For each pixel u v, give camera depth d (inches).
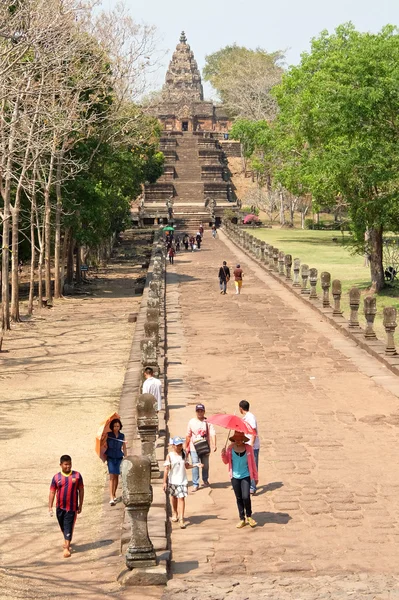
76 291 2393.0
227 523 617.9
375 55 1704.0
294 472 725.3
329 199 2055.9
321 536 585.3
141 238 4365.2
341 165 1695.4
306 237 3880.4
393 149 1691.7
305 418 904.3
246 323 1558.8
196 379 1107.9
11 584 522.9
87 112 2058.3
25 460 821.9
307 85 2716.5
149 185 5797.2
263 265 2593.5
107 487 741.9
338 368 1160.8
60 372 1253.7
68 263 2522.1
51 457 832.3
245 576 518.0
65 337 1574.8
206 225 4968.0
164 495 663.1
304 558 545.6
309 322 1556.3
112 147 2310.5
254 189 5615.2
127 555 530.9
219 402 984.9
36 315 1879.9
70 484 585.6
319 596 460.1
